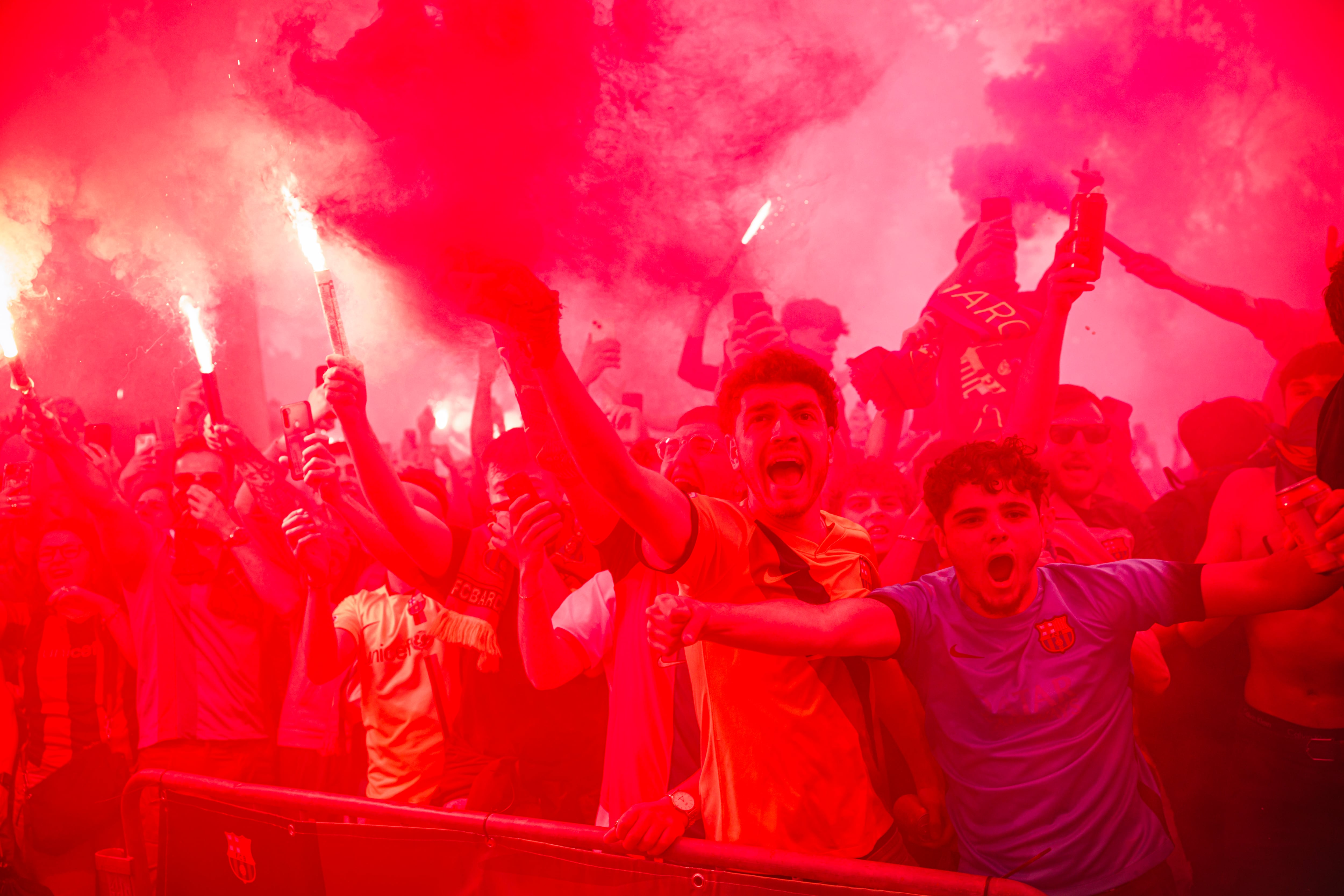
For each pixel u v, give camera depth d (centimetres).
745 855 163
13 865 365
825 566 174
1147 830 167
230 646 329
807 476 172
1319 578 156
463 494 393
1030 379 230
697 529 158
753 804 166
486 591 239
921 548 245
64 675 358
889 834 170
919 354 295
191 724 328
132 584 347
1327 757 208
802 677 165
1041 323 243
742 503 187
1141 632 204
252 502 330
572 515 243
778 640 143
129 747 356
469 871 203
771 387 173
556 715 238
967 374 299
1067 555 240
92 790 346
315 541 272
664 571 164
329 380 230
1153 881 165
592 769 240
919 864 187
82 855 351
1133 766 169
